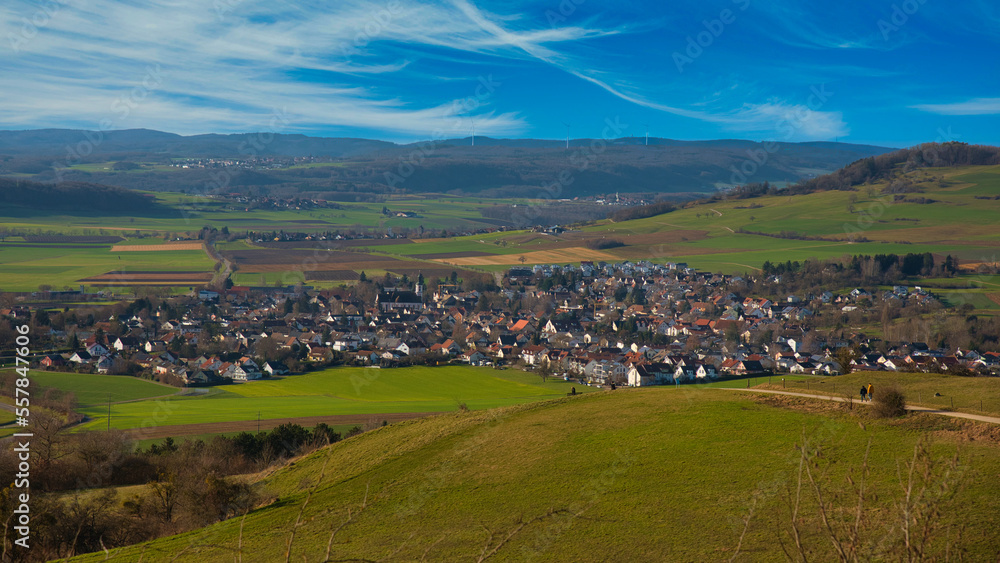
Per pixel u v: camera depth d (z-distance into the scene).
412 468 46.88
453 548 33.19
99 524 42.75
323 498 44.03
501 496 39.59
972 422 39.06
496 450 47.75
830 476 34.38
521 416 55.81
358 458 52.00
